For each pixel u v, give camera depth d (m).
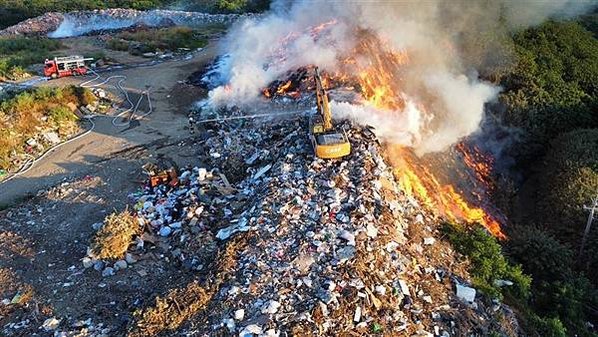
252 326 13.83
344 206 18.33
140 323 14.44
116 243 17.27
